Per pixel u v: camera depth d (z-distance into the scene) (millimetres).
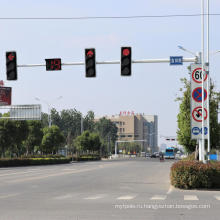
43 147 143500
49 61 41688
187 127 72312
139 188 36625
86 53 39656
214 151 87438
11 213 20172
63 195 29719
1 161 90750
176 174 36406
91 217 18828
